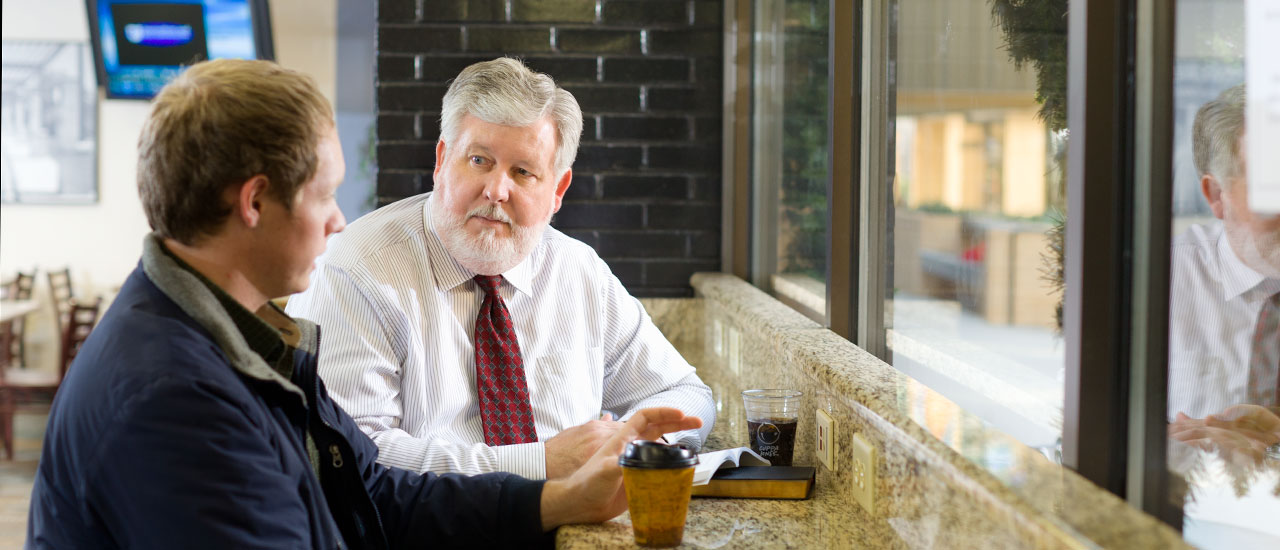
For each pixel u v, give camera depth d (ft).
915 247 5.39
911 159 5.48
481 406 6.01
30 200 17.70
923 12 5.24
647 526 4.26
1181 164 3.17
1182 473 3.30
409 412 5.91
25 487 13.85
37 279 17.75
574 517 4.58
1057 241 3.68
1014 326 4.06
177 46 17.10
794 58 8.37
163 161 3.50
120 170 17.87
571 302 6.54
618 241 10.90
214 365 3.42
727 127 10.71
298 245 3.70
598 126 10.78
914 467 3.88
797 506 4.93
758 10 10.03
